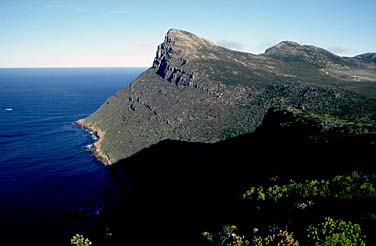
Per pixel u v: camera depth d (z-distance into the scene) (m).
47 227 119.56
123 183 158.75
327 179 78.75
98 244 107.38
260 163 110.62
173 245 85.50
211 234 71.25
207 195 113.88
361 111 162.00
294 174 90.25
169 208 122.94
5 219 123.75
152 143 195.00
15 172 165.50
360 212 63.41
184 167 156.12
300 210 68.88
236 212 80.31
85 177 163.75
